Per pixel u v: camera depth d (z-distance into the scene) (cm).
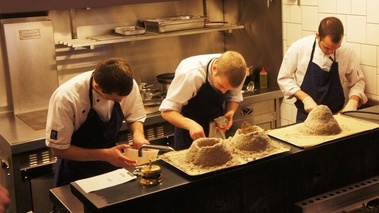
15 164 296
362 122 205
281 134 193
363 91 321
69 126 236
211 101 270
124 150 232
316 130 191
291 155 175
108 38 356
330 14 339
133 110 263
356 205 187
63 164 257
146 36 360
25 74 346
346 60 319
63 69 370
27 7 324
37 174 303
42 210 311
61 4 333
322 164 191
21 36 339
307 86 323
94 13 375
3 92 353
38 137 298
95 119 246
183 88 258
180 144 284
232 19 426
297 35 369
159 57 407
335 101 322
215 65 243
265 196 180
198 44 423
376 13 310
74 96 235
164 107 259
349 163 199
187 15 414
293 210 187
